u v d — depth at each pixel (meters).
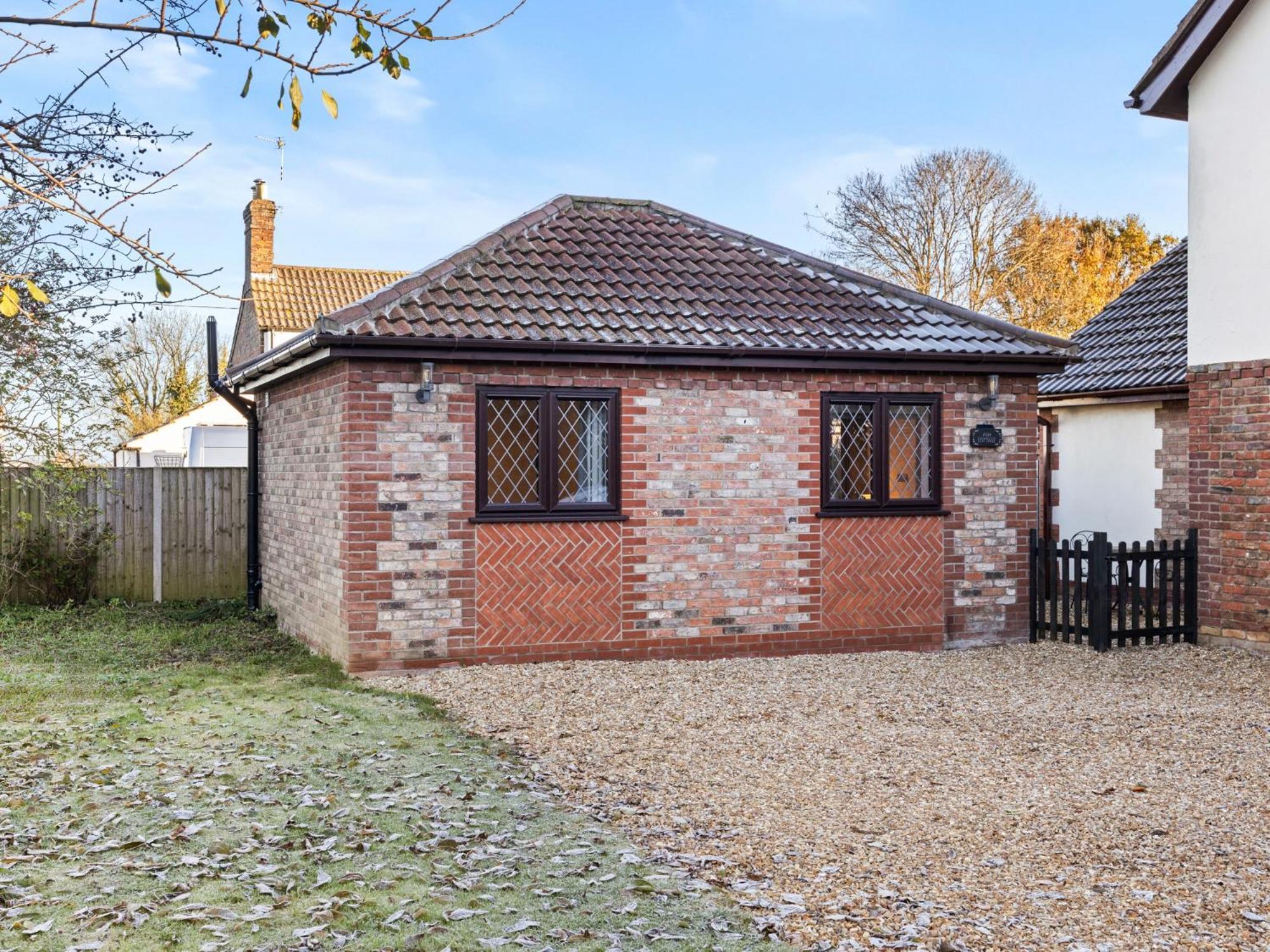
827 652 11.46
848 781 6.66
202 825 5.74
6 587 15.22
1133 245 38.84
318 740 7.56
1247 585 11.28
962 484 11.95
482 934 4.45
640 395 10.80
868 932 4.48
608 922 4.57
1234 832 5.73
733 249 13.31
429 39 3.37
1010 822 5.89
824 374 11.45
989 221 35.06
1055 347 12.04
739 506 11.15
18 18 2.91
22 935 4.41
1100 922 4.61
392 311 10.09
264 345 29.03
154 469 16.16
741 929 4.51
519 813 5.99
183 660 11.16
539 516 10.47
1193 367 11.91
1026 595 12.21
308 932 4.43
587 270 11.92
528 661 10.48
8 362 10.63
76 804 6.13
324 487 10.94
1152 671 10.30
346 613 9.98
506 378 10.34
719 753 7.30
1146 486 14.88
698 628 11.02
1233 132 11.44
